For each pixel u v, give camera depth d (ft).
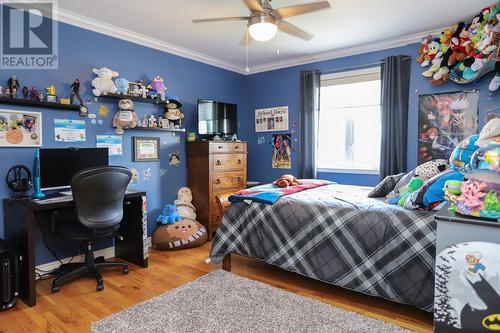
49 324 6.52
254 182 15.30
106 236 8.70
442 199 6.37
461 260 4.52
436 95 11.21
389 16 9.77
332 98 13.79
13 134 8.48
